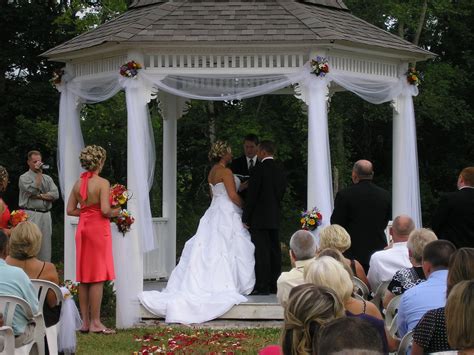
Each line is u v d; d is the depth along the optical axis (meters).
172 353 7.95
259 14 10.09
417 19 23.23
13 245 6.84
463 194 8.80
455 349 3.74
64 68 11.16
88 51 10.32
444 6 22.33
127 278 9.67
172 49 9.88
